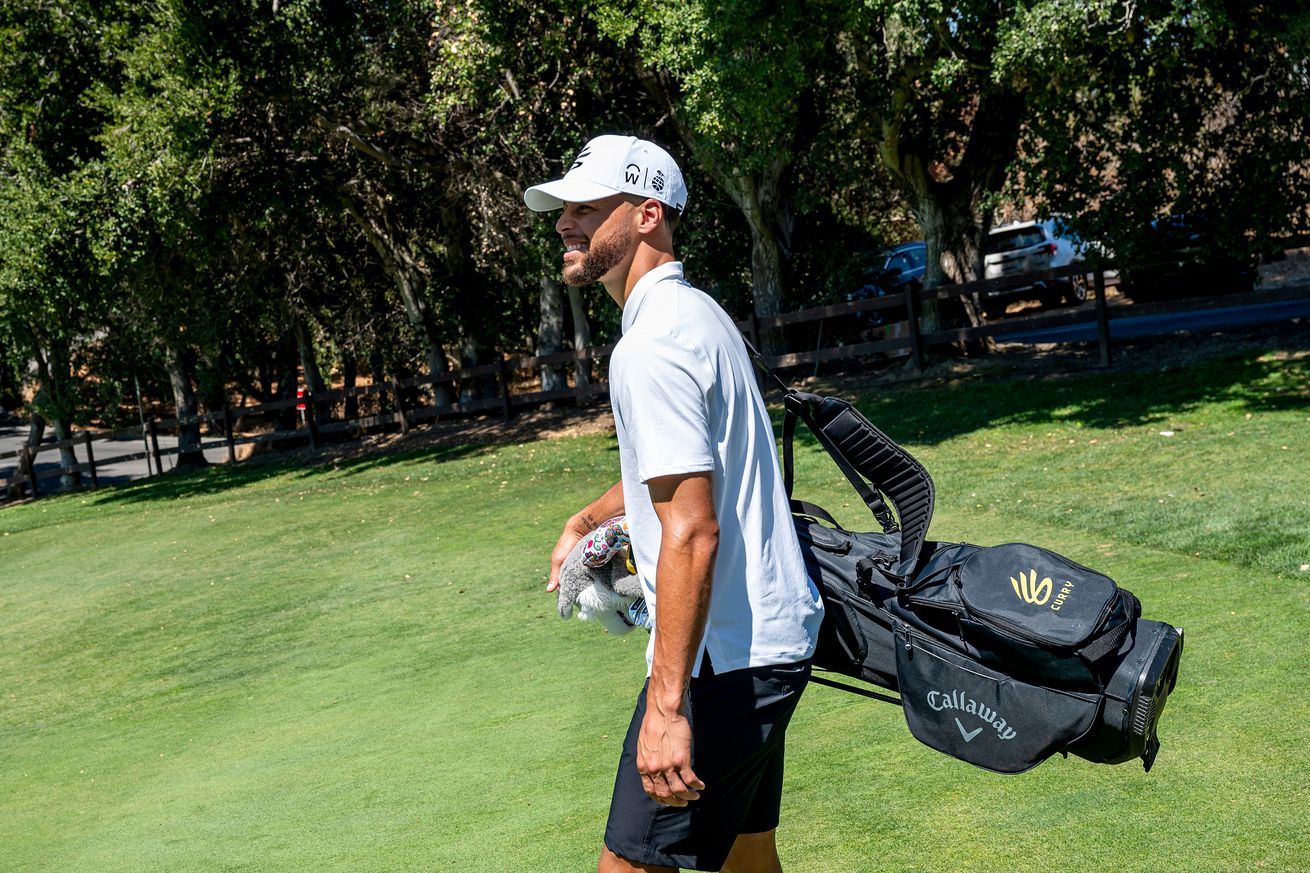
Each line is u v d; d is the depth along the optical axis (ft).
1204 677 15.24
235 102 60.13
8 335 78.54
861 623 7.55
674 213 7.44
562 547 8.78
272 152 69.10
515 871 12.04
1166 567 22.26
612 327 73.46
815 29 42.63
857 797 12.71
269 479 71.77
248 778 18.39
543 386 77.30
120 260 61.11
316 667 26.48
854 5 39.96
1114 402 44.24
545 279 72.49
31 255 58.54
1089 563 23.63
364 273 88.53
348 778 17.21
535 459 59.52
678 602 6.45
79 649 33.01
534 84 59.67
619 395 6.82
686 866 7.07
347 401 100.63
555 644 24.77
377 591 33.96
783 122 46.57
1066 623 6.81
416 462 67.31
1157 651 6.84
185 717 24.02
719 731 6.93
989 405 48.32
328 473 69.56
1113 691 6.78
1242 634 17.02
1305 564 20.65
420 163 69.97
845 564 7.64
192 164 58.75
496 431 73.77
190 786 18.65
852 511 33.94
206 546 47.75
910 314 59.57
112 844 15.92
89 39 61.77
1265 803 11.02
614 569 7.94
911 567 7.39
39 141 63.21
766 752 7.08
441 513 46.60
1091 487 31.58
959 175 60.29
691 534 6.48
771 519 7.13
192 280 71.51
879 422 49.14
